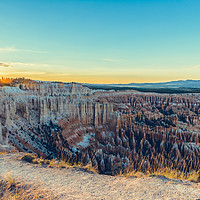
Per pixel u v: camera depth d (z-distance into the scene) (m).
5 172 11.73
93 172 13.37
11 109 52.22
